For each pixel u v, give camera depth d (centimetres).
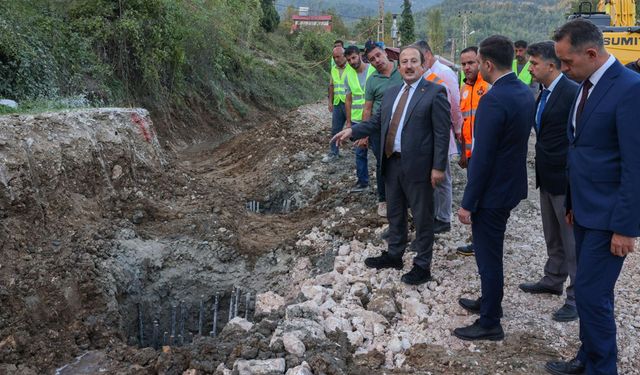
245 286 655
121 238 646
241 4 2780
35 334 487
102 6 1414
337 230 701
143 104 1480
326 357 397
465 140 625
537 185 490
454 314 491
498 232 428
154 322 620
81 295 541
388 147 525
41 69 1124
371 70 865
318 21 5766
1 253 534
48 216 604
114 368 460
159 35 1520
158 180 807
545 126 464
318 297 517
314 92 3152
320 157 1052
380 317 482
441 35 6538
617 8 1361
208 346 437
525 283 536
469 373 399
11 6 1165
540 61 455
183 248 673
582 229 369
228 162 1238
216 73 2061
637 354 421
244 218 790
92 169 693
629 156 329
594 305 357
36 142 627
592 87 352
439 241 640
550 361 413
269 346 422
